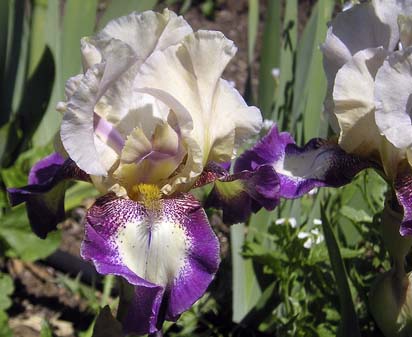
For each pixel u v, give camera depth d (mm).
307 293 494
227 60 330
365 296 458
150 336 340
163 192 333
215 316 531
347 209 480
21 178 542
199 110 329
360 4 378
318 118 511
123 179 331
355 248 516
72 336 527
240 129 341
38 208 348
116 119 329
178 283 309
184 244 318
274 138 401
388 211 368
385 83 344
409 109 347
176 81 326
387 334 377
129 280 298
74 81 322
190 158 329
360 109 363
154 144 330
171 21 329
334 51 382
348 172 380
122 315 335
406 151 357
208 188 549
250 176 336
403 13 370
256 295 524
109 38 314
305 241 480
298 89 539
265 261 492
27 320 539
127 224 321
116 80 321
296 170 391
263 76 547
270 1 543
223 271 547
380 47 356
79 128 312
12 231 511
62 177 340
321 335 451
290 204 520
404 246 365
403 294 367
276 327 510
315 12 547
